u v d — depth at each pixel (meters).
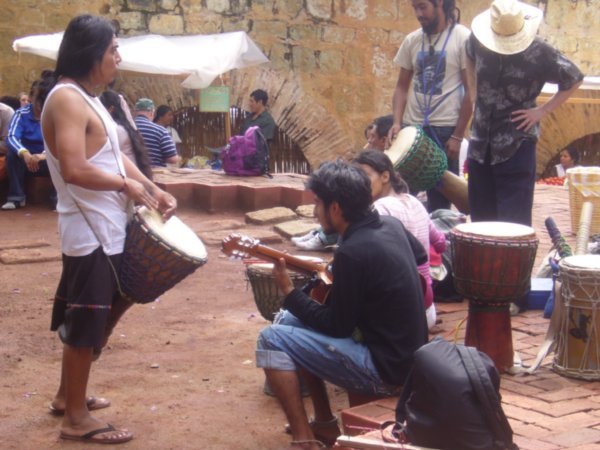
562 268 5.00
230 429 4.86
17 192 11.47
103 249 4.53
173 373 5.68
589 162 20.83
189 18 16.80
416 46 8.09
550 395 4.73
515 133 6.47
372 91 18.58
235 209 11.13
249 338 6.39
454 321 6.25
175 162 11.97
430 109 8.04
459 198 7.99
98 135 4.50
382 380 4.38
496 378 3.44
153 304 7.24
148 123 11.80
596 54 20.83
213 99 16.02
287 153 18.16
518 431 4.18
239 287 7.81
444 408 3.36
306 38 17.89
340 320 4.33
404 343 4.38
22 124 11.42
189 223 10.30
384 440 3.59
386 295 4.33
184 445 4.65
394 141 7.64
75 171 4.37
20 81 15.29
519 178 6.54
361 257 4.30
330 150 18.27
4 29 15.15
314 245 9.00
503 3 6.38
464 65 7.95
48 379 5.56
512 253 4.88
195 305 7.24
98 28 4.46
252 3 17.34
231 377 5.61
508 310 5.08
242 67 16.08
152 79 16.19
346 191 4.35
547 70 6.39
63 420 4.86
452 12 8.01
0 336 6.37
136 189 4.49
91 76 4.50
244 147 11.91
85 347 4.60
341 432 4.74
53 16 15.52
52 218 10.94
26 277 8.12
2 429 4.81
